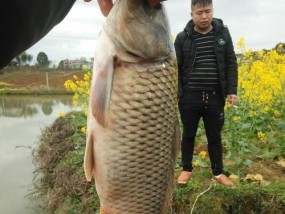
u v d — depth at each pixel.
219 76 2.62
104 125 1.12
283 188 2.59
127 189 1.21
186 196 2.61
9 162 5.48
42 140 5.64
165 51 1.12
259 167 3.09
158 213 1.26
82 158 3.85
